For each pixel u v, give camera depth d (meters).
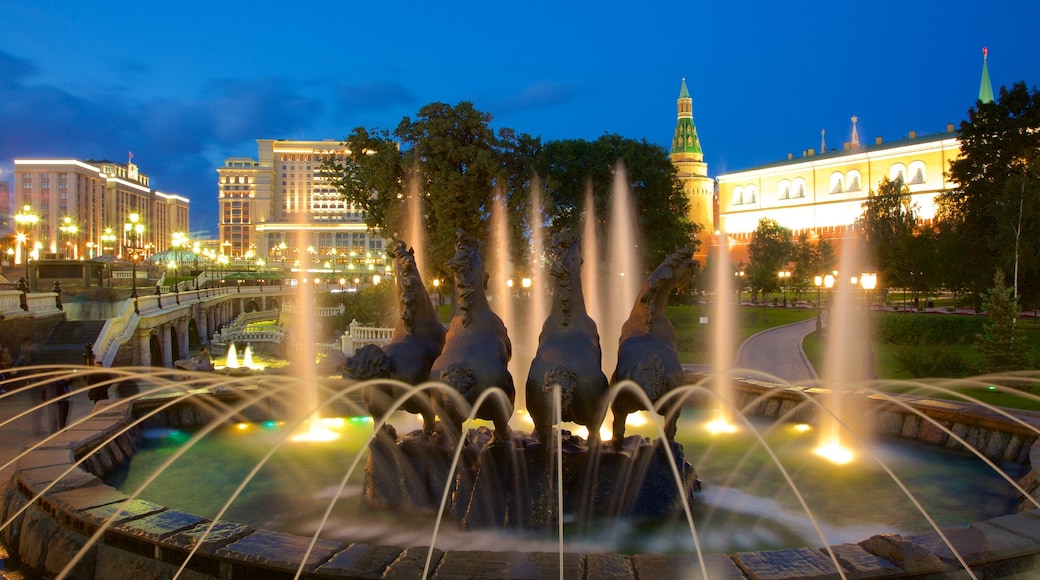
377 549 5.22
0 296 25.33
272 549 5.23
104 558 5.72
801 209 110.19
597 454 7.42
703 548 6.50
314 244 151.50
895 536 5.39
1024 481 7.77
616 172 36.56
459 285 7.73
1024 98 41.56
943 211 48.34
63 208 140.88
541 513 7.11
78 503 6.28
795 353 29.98
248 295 75.94
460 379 6.99
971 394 15.76
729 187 119.69
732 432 11.44
